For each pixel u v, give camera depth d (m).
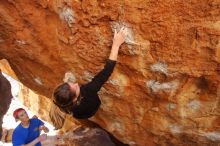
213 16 2.19
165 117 2.84
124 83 2.75
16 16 2.74
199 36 2.29
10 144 4.27
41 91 3.61
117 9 2.34
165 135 2.99
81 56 2.70
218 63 2.36
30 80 3.48
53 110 2.76
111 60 2.44
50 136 3.65
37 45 2.89
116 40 2.44
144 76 2.63
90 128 3.63
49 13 2.62
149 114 2.89
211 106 2.62
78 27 2.52
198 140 2.89
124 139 3.25
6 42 3.06
